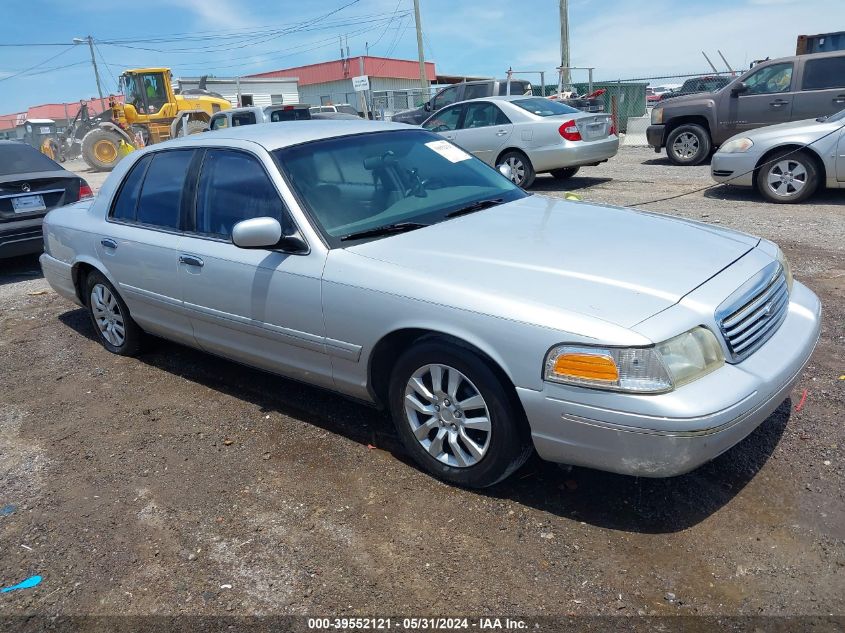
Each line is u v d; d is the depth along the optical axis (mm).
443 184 4250
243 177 4016
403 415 3408
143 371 5039
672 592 2586
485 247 3391
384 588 2713
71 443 4055
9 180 7559
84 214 5281
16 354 5570
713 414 2609
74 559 3029
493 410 3018
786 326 3234
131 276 4715
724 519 2955
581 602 2568
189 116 23234
